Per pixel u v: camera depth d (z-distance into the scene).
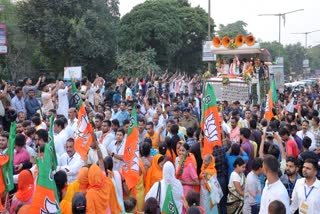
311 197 6.55
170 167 7.60
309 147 10.12
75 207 6.04
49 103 14.74
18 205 6.55
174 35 47.00
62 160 8.76
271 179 6.37
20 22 36.47
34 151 9.12
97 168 6.66
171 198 6.57
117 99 19.05
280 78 31.17
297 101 22.94
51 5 36.34
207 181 8.60
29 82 14.78
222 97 19.39
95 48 37.69
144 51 44.53
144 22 45.19
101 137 10.13
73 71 22.36
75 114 10.89
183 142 9.02
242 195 8.73
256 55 20.86
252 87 19.52
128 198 7.37
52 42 36.31
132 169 8.17
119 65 41.94
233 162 9.28
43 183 5.72
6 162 7.13
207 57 26.44
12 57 40.31
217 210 8.88
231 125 12.28
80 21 36.31
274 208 5.26
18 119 12.60
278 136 9.67
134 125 8.31
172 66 50.16
